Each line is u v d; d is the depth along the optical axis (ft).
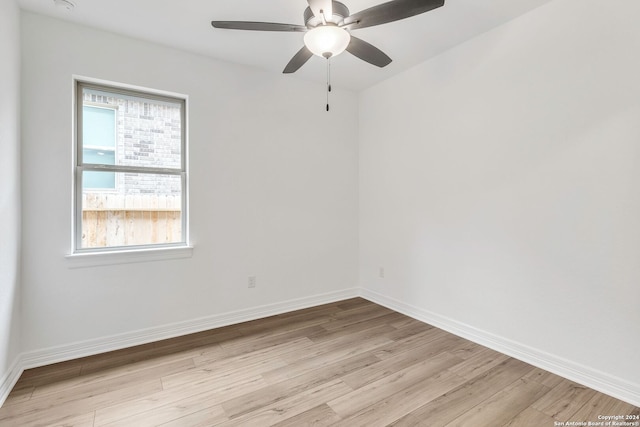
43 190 7.51
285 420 5.65
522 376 7.03
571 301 6.88
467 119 8.87
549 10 7.09
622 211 6.14
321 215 12.03
